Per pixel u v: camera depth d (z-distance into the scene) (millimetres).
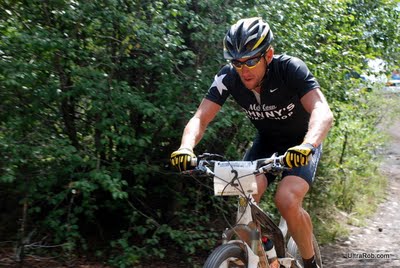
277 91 3369
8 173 4191
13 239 4781
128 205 5125
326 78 5773
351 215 6961
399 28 7398
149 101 4812
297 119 3559
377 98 8461
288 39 5086
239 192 3031
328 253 5684
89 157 4566
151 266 4785
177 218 5203
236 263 3172
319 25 5680
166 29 4828
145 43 4660
